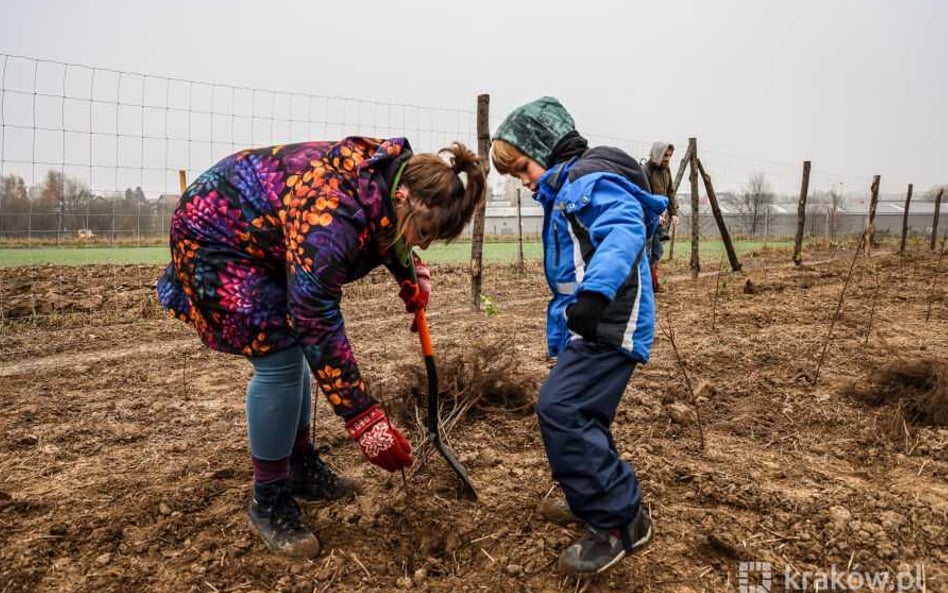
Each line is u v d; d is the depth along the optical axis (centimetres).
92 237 1628
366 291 931
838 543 255
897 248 2009
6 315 751
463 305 831
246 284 228
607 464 225
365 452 226
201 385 475
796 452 348
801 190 1309
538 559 248
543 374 486
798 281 1056
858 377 470
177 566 242
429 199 213
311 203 211
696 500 293
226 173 228
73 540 256
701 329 655
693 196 1105
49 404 428
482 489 301
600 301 209
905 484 307
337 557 249
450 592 231
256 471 251
